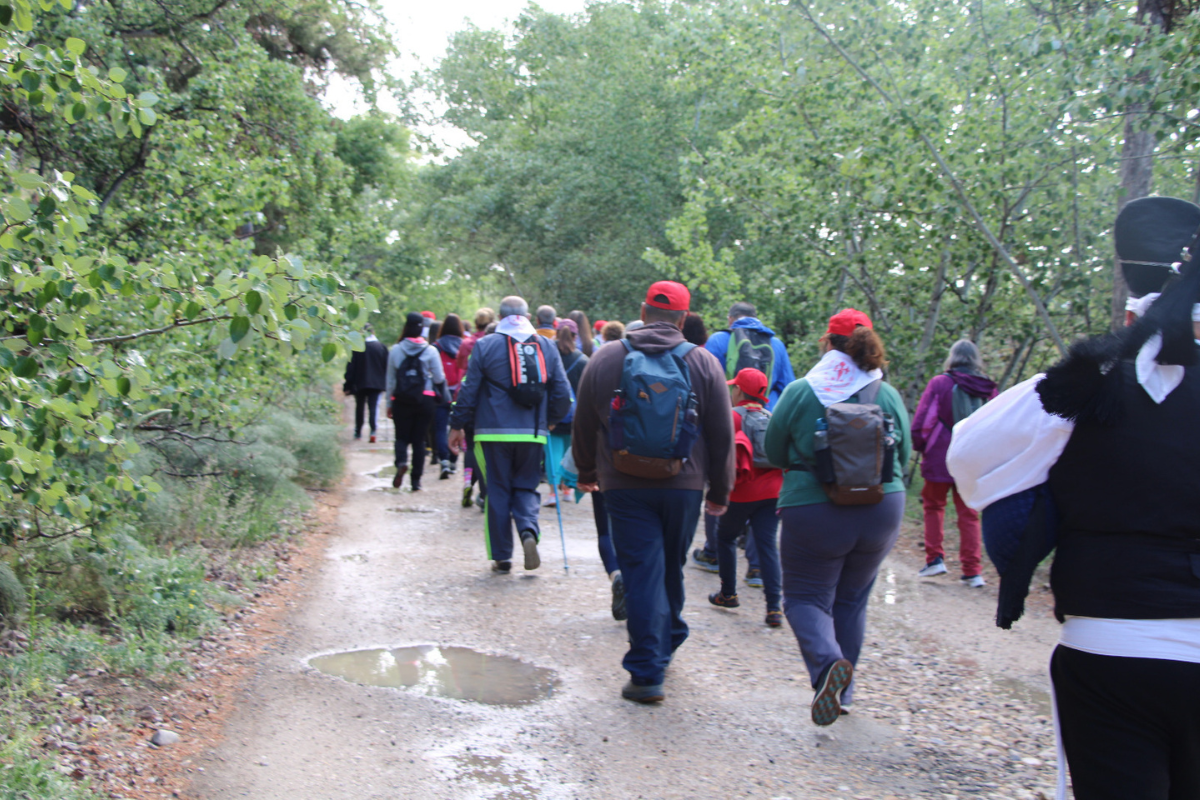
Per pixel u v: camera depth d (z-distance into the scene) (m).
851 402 4.02
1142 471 1.95
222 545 6.71
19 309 3.25
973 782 3.60
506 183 28.22
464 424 6.57
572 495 10.12
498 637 5.33
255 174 8.29
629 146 23.34
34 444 3.28
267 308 3.04
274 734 3.89
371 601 5.99
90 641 4.36
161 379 4.84
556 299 28.05
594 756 3.78
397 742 3.87
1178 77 6.60
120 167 8.34
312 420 14.59
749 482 5.60
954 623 5.83
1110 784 1.95
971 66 9.51
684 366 4.29
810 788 3.54
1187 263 2.01
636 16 24.17
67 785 3.12
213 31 11.63
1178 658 1.89
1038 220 8.91
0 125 6.49
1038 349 10.70
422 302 37.47
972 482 2.19
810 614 4.00
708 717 4.21
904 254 9.91
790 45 10.95
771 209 11.52
